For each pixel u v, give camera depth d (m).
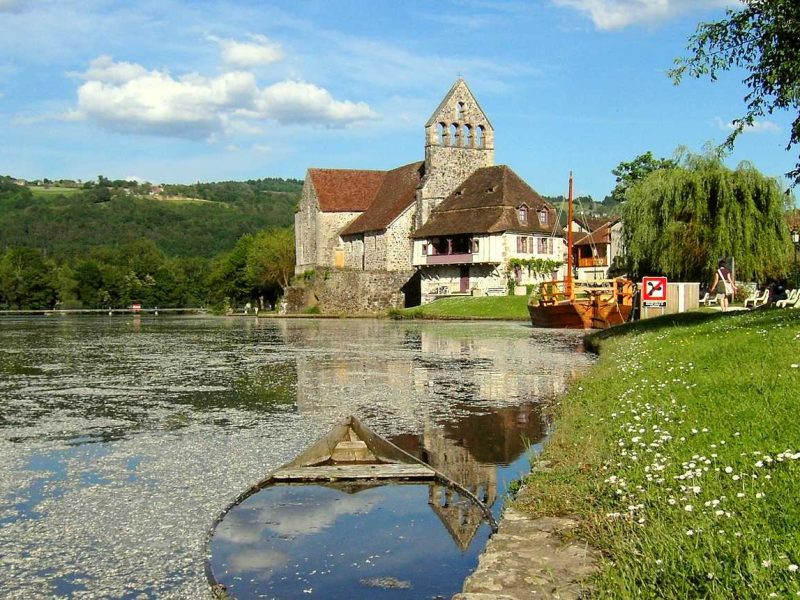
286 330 50.16
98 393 18.16
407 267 77.62
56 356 29.38
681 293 35.31
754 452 7.45
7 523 8.02
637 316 40.34
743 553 5.25
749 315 23.47
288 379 20.95
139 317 92.25
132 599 6.17
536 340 35.69
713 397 10.88
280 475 9.52
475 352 29.19
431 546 7.36
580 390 15.39
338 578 6.57
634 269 39.34
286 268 97.88
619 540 6.03
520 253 69.19
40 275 129.12
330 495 8.98
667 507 6.48
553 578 5.57
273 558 7.04
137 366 25.02
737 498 6.36
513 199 70.19
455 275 71.81
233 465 10.52
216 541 7.49
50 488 9.39
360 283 75.75
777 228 34.56
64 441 12.30
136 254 147.62
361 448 10.44
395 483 9.48
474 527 7.86
